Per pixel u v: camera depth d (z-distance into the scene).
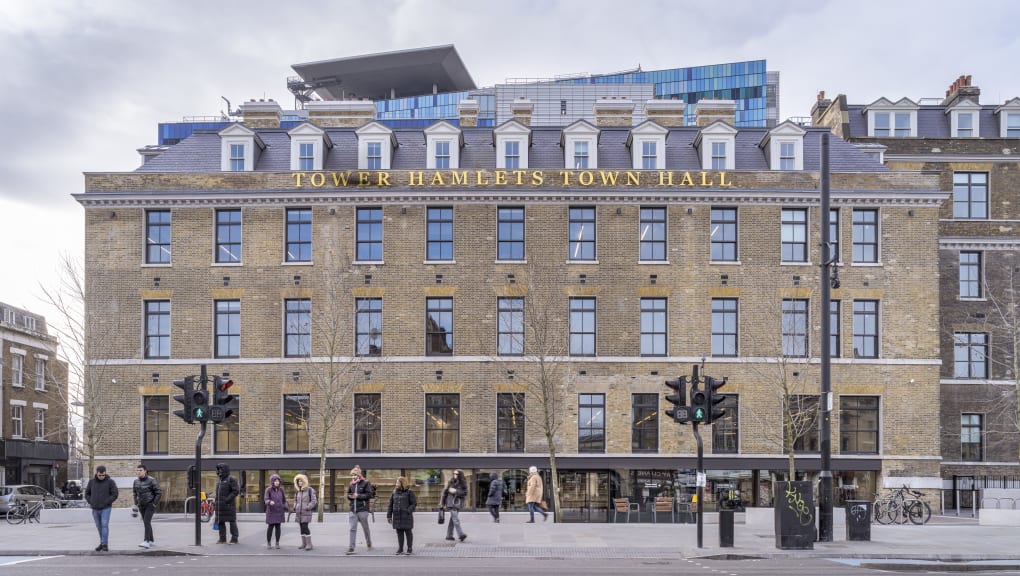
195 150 39.78
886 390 36.50
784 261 37.00
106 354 36.66
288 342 36.91
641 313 36.91
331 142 39.38
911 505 31.41
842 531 27.22
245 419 36.41
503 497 36.31
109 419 36.47
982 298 41.56
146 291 37.00
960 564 19.48
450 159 38.28
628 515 33.50
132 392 36.62
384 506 36.16
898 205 37.22
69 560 19.94
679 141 40.06
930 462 36.28
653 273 36.84
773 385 36.22
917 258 37.12
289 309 37.12
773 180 37.16
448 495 23.89
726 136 38.06
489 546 22.66
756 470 36.25
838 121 44.62
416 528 27.45
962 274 41.91
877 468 36.03
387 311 36.84
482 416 36.25
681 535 25.64
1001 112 44.69
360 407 36.66
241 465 36.09
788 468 35.84
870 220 37.50
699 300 36.75
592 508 36.09
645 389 36.38
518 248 37.34
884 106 44.94
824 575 17.67
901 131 45.00
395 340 36.72
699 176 37.03
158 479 36.44
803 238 37.38
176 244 37.19
